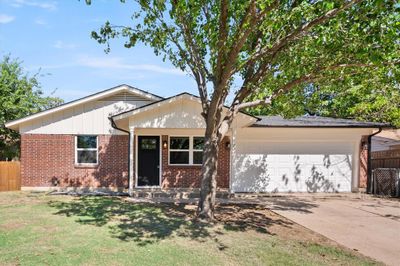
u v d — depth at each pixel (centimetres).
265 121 1485
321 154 1446
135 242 637
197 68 871
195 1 748
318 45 719
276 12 671
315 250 619
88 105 1502
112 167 1494
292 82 855
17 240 635
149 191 1302
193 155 1492
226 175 1462
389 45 619
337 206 1125
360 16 595
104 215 894
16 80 2033
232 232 736
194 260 546
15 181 1470
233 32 799
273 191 1423
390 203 1203
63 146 1487
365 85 932
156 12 763
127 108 1517
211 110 839
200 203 865
